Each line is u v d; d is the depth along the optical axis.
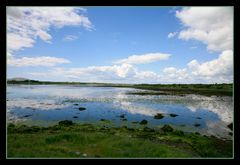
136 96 59.00
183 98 55.28
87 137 16.34
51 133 18.56
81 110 34.97
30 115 29.92
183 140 18.14
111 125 24.33
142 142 15.79
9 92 64.75
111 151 13.80
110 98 52.69
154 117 30.05
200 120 29.47
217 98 57.41
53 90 82.56
